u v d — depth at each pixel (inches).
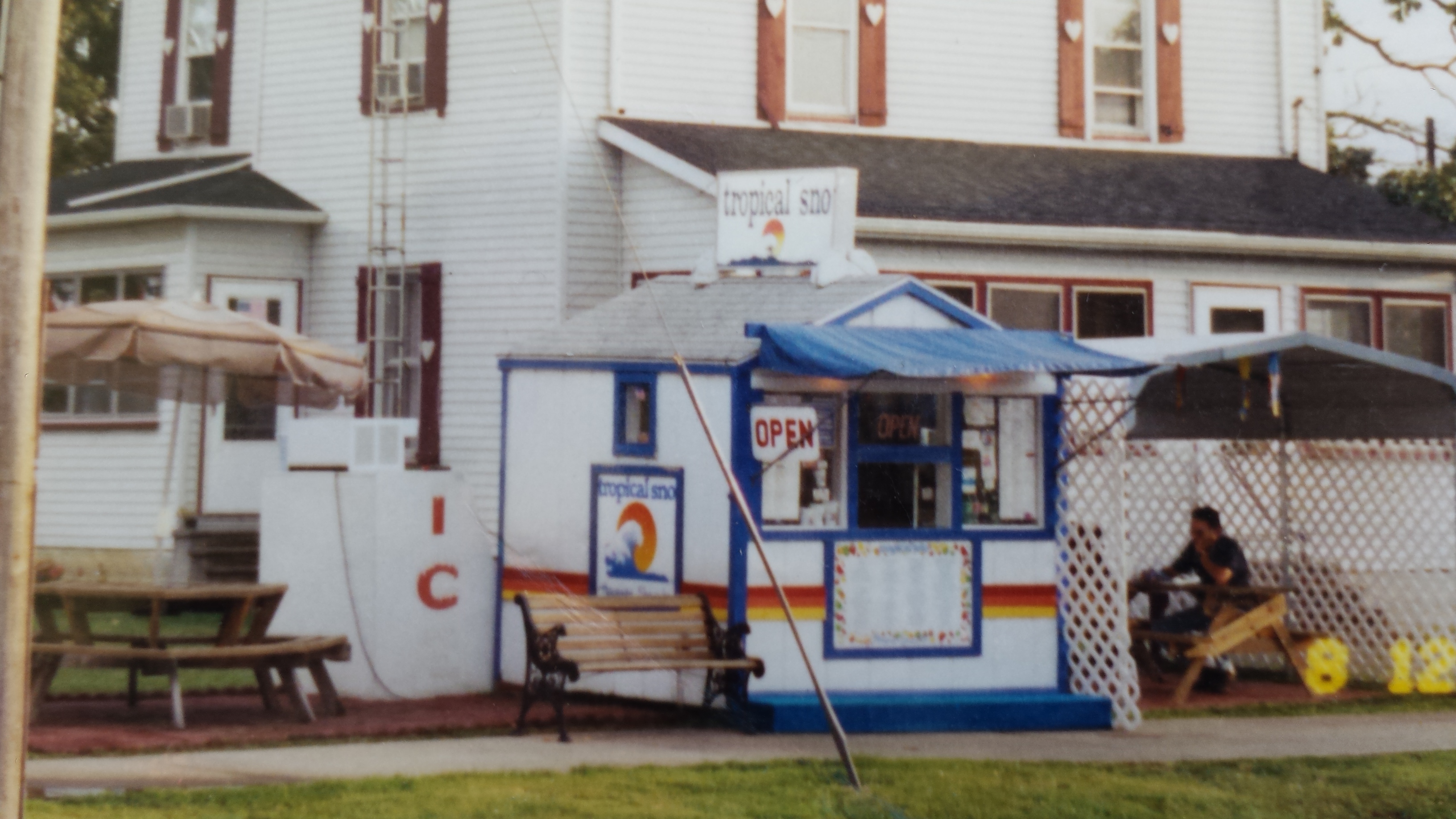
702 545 419.8
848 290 438.9
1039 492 438.9
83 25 1139.3
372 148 688.4
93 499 702.5
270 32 746.8
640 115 687.1
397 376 695.1
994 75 748.6
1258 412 547.5
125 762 346.0
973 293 666.2
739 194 473.4
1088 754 382.9
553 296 666.8
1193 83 784.3
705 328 438.9
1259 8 797.2
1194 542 515.2
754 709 402.6
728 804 309.1
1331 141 1093.8
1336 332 730.2
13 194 253.8
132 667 390.6
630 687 434.0
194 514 679.7
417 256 697.6
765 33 707.4
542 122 673.6
